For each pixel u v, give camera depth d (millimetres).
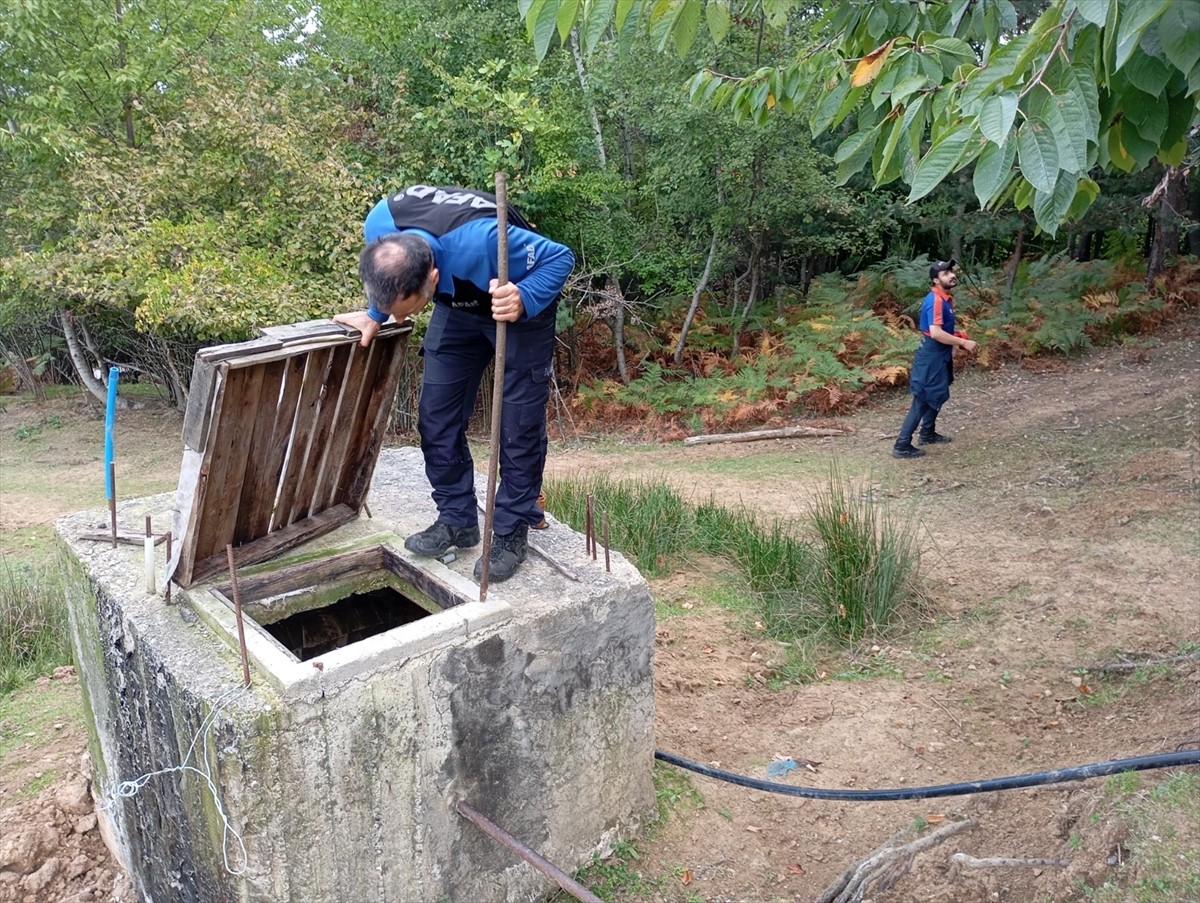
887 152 2586
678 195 11125
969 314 13031
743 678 4637
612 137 12117
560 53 11570
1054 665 4492
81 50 10320
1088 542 5773
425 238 2664
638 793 3369
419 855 2738
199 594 2828
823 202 11453
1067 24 1963
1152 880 2582
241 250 9695
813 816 3588
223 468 2721
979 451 8336
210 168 10039
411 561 3131
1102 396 9898
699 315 13008
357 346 2900
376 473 4086
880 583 5043
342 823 2541
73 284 9391
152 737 2793
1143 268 14945
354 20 12062
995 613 5062
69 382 13969
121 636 2861
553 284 2715
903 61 2799
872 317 12117
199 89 10469
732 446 9836
